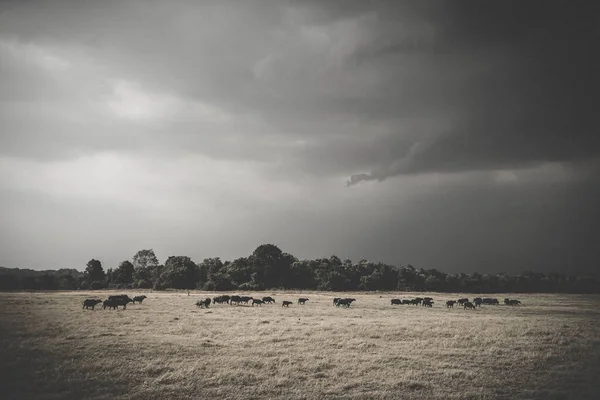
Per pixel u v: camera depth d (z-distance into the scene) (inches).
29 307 1830.7
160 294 3248.0
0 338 1127.6
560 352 1088.2
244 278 4379.9
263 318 1665.8
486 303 2758.4
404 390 803.4
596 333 1363.2
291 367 932.6
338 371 913.5
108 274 4884.4
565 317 1876.2
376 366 952.9
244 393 780.0
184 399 748.0
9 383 802.8
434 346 1157.1
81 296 2664.9
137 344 1093.8
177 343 1121.4
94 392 767.1
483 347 1143.0
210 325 1445.6
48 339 1128.8
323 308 2236.7
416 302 2630.4
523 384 847.1
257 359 991.0
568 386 840.3
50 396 746.2
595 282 5068.9
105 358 963.3
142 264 5364.2
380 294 3853.3
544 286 5226.4
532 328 1429.6
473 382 852.0
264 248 4692.4
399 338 1259.8
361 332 1334.9
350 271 4697.3
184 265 4441.4
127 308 1958.7
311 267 4810.5
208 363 952.3
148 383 818.8
